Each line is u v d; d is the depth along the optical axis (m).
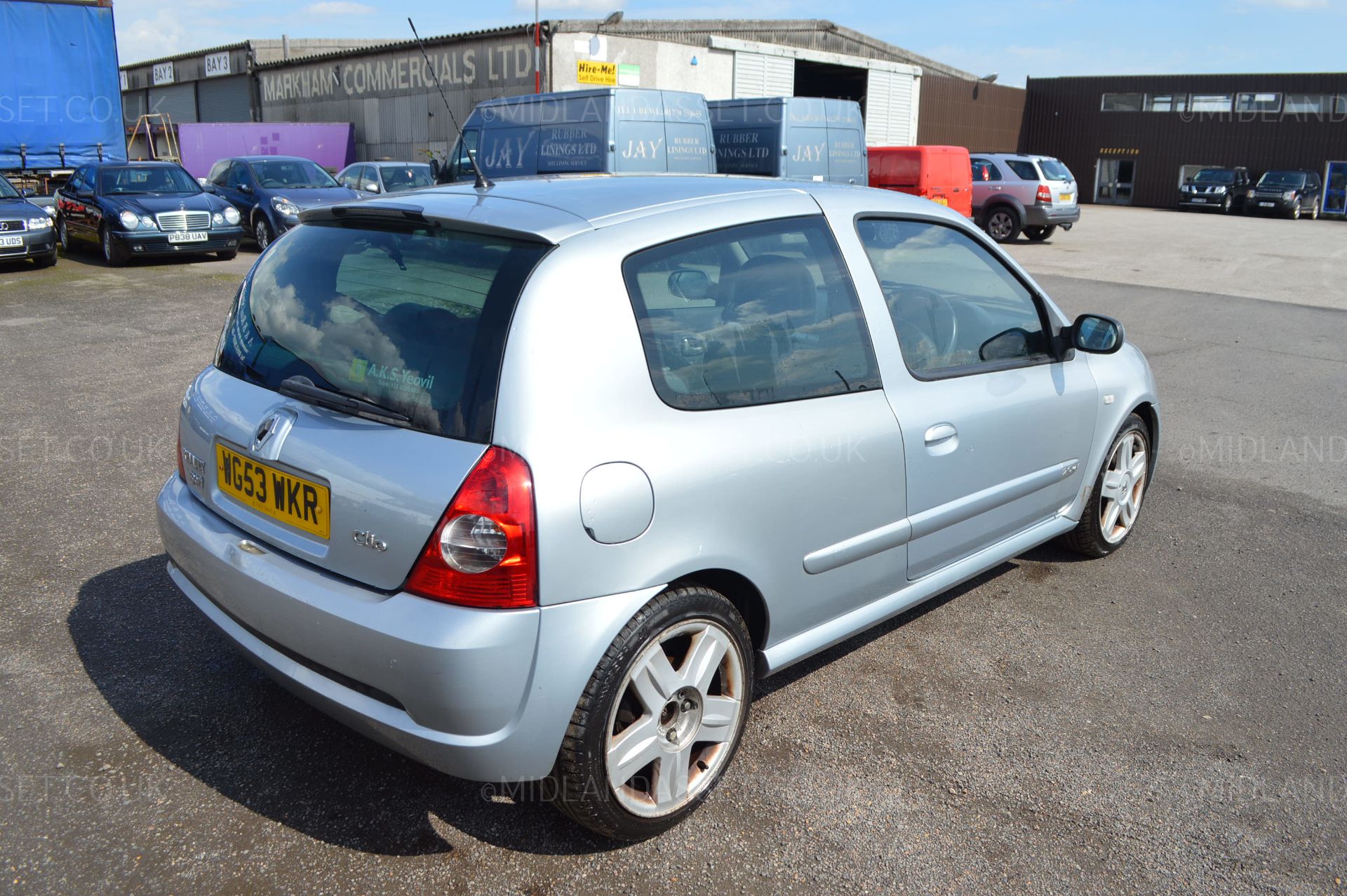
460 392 2.31
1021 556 4.68
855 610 3.19
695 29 24.89
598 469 2.31
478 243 2.54
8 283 12.69
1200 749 3.10
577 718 2.35
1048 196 21.14
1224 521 5.16
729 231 2.80
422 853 2.54
